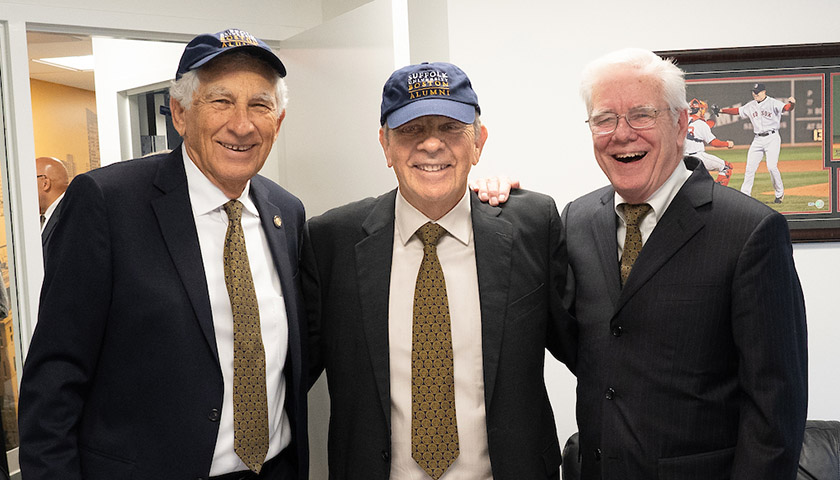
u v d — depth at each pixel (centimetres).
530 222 186
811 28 290
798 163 291
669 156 172
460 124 172
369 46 252
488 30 296
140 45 360
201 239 166
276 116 168
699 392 164
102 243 155
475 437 173
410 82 173
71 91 368
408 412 173
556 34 296
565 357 192
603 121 171
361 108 259
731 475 161
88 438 158
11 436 280
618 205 183
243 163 163
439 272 178
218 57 158
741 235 162
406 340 176
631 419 168
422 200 176
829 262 294
